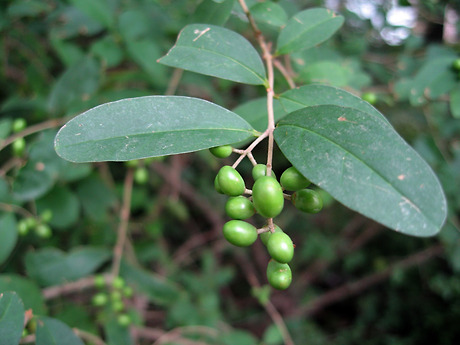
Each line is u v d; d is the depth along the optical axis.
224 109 0.09
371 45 0.30
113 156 0.08
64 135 0.08
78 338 0.13
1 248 0.18
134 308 0.26
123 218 0.23
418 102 0.17
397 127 0.31
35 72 0.23
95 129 0.08
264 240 0.09
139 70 0.23
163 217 0.37
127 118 0.09
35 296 0.15
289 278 0.09
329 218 0.46
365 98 0.18
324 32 0.13
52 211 0.20
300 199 0.09
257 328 0.42
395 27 0.26
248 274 0.39
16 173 0.18
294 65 0.18
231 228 0.09
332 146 0.08
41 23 0.24
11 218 0.18
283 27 0.13
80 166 0.20
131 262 0.25
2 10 0.22
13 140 0.17
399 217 0.07
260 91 0.21
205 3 0.13
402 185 0.07
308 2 0.28
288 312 0.43
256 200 0.08
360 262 0.45
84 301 0.27
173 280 0.32
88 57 0.19
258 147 0.31
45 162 0.18
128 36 0.19
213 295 0.30
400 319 0.42
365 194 0.07
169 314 0.28
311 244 0.43
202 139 0.09
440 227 0.07
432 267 0.41
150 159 0.23
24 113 0.22
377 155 0.07
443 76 0.17
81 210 0.26
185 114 0.09
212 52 0.11
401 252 0.44
